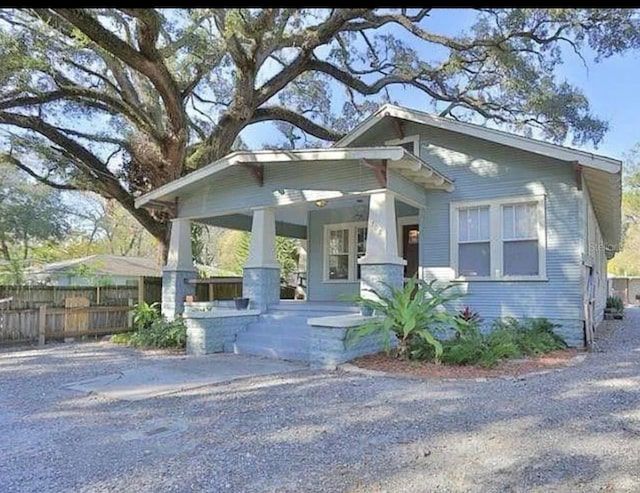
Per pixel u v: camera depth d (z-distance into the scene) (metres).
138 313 11.33
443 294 9.65
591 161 8.19
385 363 6.80
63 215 24.38
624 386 5.36
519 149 9.12
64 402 5.20
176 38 12.38
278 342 8.44
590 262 10.23
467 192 9.71
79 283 16.28
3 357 8.41
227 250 33.47
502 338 7.52
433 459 3.40
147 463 3.43
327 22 13.99
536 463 3.30
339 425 4.20
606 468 3.20
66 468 3.35
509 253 9.27
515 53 14.66
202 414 4.65
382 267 8.10
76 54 12.98
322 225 13.12
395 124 10.47
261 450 3.65
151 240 35.69
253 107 14.98
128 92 14.40
